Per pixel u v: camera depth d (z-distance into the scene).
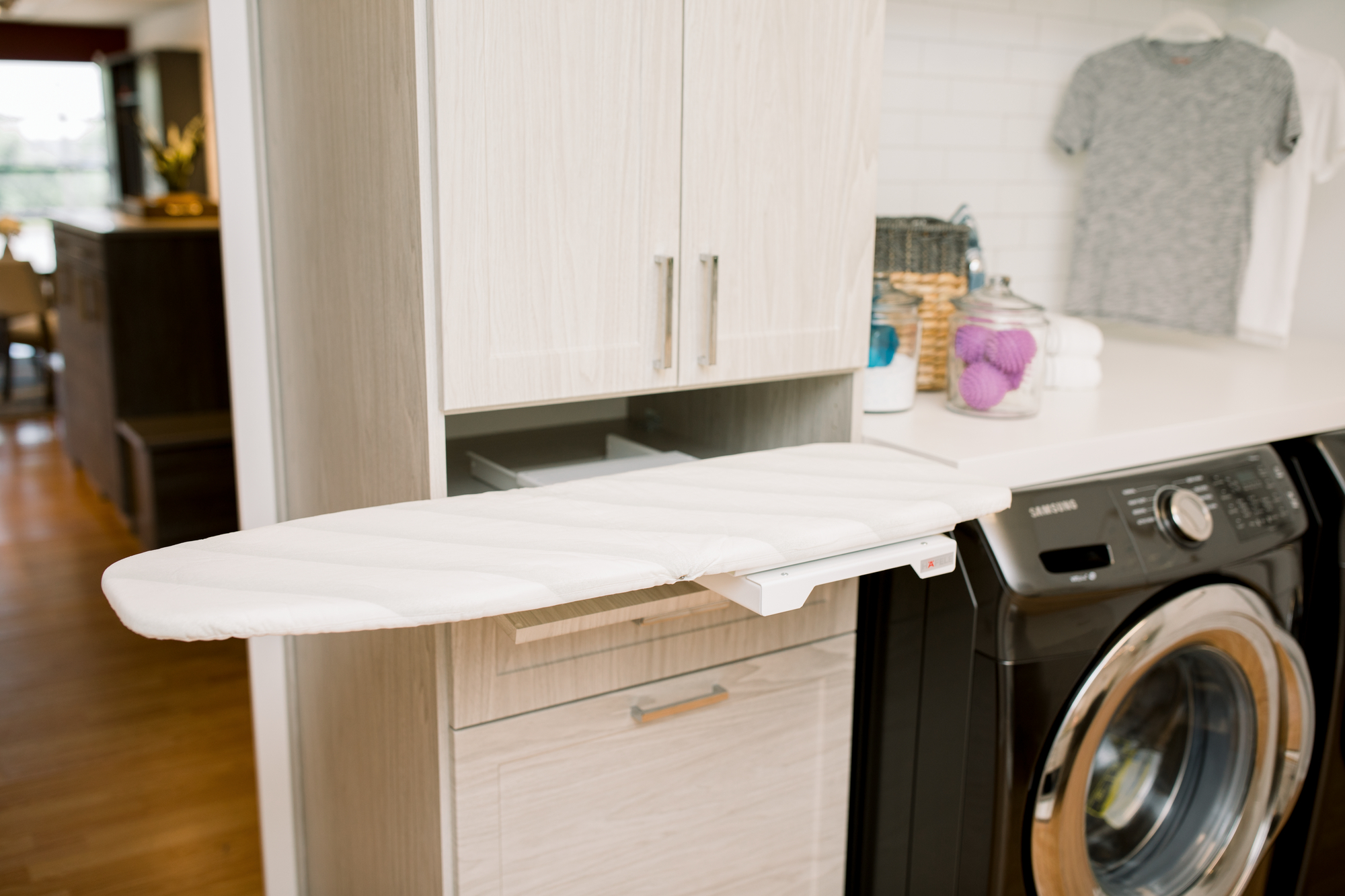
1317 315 2.62
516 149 1.13
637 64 1.19
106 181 9.41
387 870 1.48
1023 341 1.68
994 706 1.43
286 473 1.73
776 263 1.36
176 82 7.22
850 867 1.70
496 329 1.16
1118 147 2.38
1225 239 2.21
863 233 1.43
